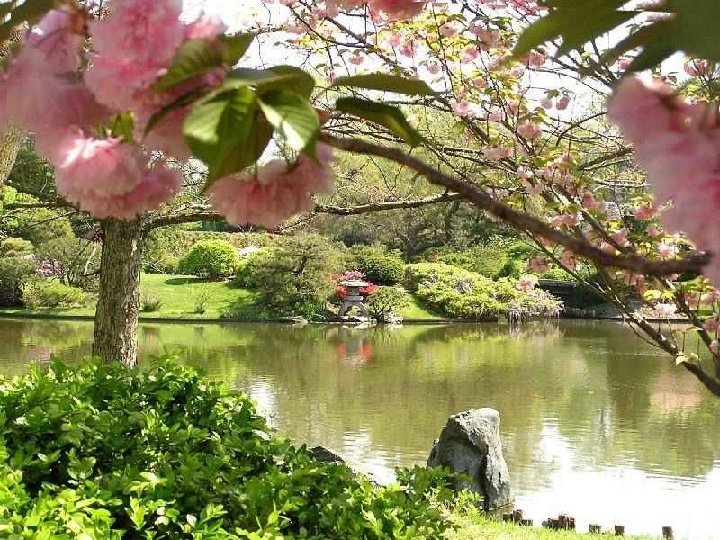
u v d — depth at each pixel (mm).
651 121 648
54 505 2408
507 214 824
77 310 23766
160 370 4070
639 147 656
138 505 2582
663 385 13633
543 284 27562
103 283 6219
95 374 3945
